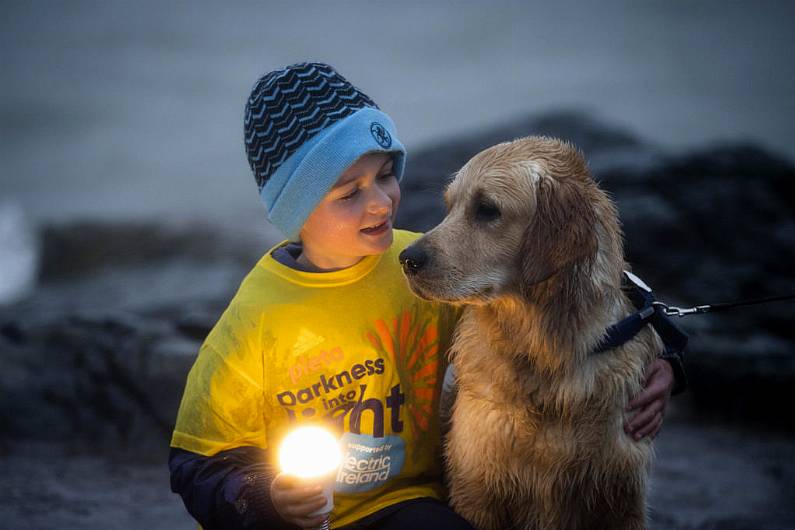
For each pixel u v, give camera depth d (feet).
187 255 34.09
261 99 11.06
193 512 10.38
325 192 10.59
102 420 20.75
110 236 36.32
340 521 10.96
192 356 20.59
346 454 10.99
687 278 28.58
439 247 11.11
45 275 37.04
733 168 32.09
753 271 28.94
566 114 36.01
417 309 11.55
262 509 9.63
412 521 10.64
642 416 11.06
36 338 22.09
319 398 10.98
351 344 10.96
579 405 10.93
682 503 18.17
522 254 11.05
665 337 11.32
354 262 11.28
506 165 11.27
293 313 10.92
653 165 31.32
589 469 11.15
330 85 10.96
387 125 11.09
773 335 27.20
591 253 10.82
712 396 24.03
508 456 11.32
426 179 32.01
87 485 18.45
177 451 10.84
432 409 11.82
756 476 19.89
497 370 11.30
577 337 10.86
